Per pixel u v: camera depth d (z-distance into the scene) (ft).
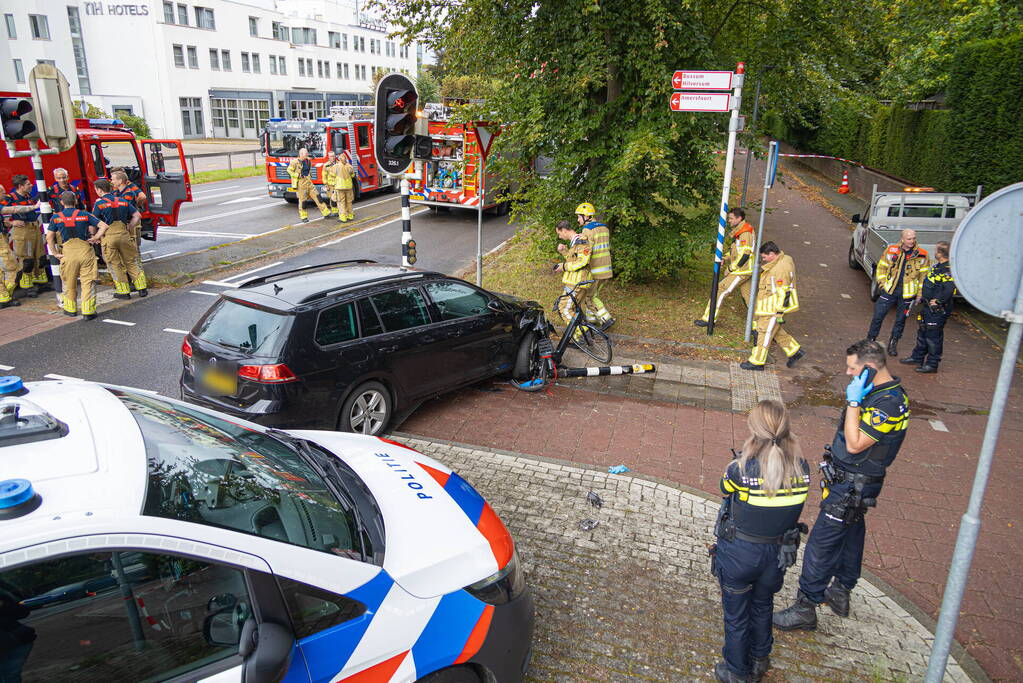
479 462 20.08
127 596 7.16
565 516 17.35
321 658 8.05
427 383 22.50
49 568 6.76
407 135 25.89
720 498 18.62
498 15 34.12
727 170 30.09
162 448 8.90
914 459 21.47
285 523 8.80
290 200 72.43
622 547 16.15
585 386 26.55
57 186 37.32
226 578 7.72
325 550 8.75
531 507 17.71
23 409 8.52
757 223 64.08
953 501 18.99
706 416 24.21
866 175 81.15
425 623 9.07
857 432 12.66
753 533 11.18
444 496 11.30
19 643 6.69
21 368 26.63
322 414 19.34
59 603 6.83
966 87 52.31
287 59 213.25
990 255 8.65
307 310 19.15
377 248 50.80
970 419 24.63
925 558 16.40
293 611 7.98
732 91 30.91
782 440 11.21
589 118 34.42
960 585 9.75
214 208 69.36
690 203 37.19
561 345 27.37
